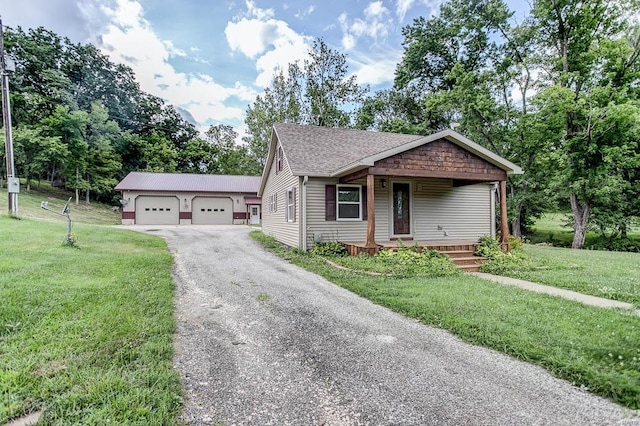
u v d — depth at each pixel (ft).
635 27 49.52
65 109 80.53
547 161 55.72
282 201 42.42
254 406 8.32
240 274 24.16
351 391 9.06
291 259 30.71
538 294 19.01
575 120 51.85
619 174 55.11
